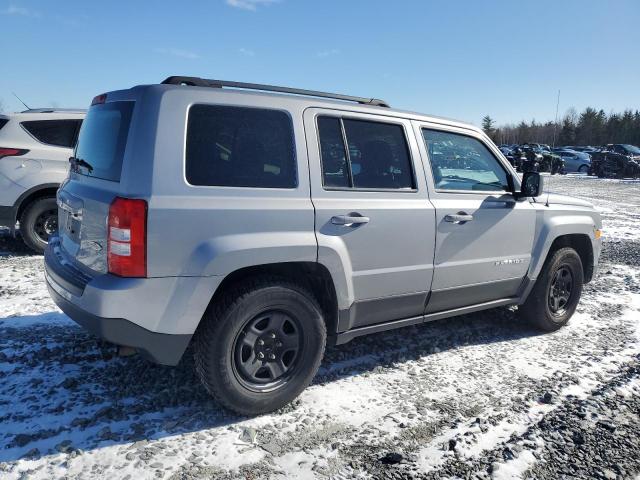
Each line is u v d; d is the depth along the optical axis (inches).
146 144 108.1
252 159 119.4
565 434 118.6
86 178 126.2
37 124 264.2
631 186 941.8
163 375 138.2
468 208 157.3
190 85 118.9
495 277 169.5
